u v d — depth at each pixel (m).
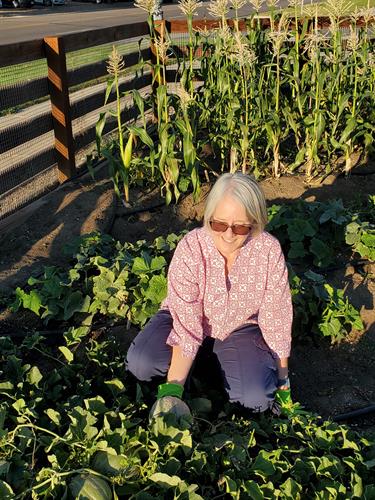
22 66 12.93
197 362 3.53
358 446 2.95
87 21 25.47
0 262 4.89
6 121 8.53
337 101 7.07
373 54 7.48
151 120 8.49
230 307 3.18
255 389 3.16
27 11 33.03
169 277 3.15
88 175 6.62
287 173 6.94
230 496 2.73
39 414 3.14
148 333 3.38
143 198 6.22
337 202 5.36
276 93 6.66
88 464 2.64
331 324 3.98
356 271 4.93
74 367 3.46
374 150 7.14
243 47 6.20
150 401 3.36
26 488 2.63
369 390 3.66
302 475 2.79
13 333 4.05
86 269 4.41
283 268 3.11
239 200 2.82
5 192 5.66
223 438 2.94
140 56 6.62
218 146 7.04
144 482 2.60
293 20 8.14
